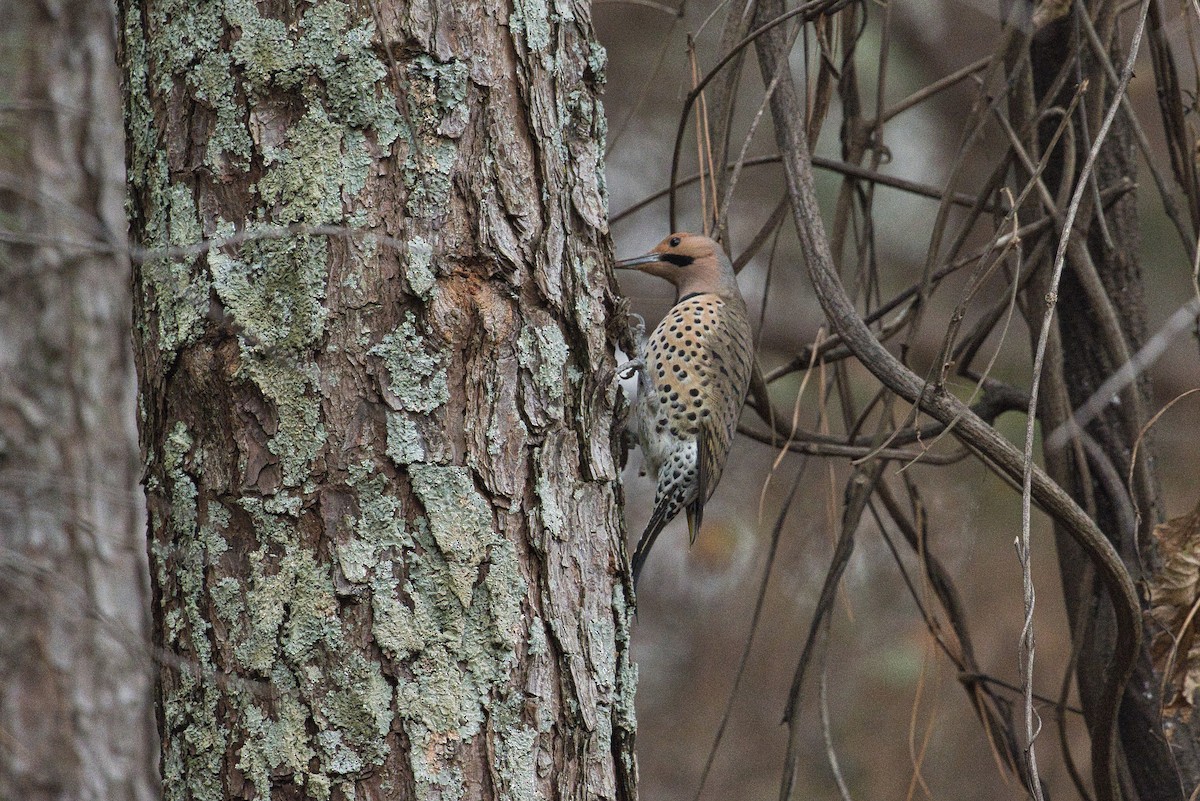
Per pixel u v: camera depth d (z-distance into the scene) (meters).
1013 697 11.75
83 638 11.87
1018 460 6.38
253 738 5.00
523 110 5.37
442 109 5.18
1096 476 7.50
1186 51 12.92
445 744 4.99
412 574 5.03
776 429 7.79
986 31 14.82
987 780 12.59
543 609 5.23
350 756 4.95
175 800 5.17
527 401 5.27
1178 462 13.20
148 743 12.27
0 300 12.11
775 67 7.39
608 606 5.59
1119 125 7.72
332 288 5.05
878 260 15.01
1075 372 7.68
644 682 14.73
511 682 5.12
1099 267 7.68
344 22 5.10
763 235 7.61
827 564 12.88
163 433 5.25
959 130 14.88
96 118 10.03
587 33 5.77
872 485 7.52
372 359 5.06
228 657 5.05
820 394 7.71
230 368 5.07
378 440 5.04
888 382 6.54
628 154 15.19
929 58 14.98
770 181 15.27
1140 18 5.91
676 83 14.87
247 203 5.11
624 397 6.16
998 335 14.46
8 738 11.73
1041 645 11.80
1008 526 12.21
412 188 5.11
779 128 7.25
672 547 14.74
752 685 13.96
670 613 14.64
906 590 12.93
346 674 4.97
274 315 5.07
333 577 5.00
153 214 5.28
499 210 5.25
